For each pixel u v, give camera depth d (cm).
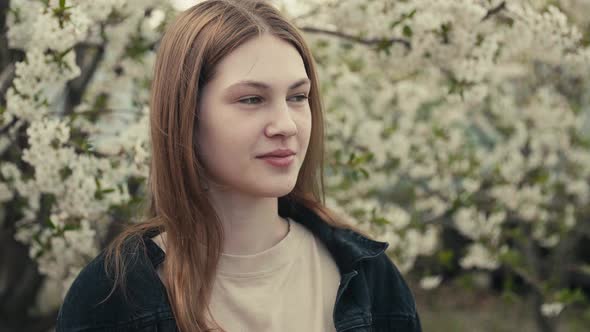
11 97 162
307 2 221
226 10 103
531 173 321
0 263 269
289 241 112
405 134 292
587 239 425
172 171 104
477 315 468
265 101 97
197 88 100
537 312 326
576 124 319
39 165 165
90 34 199
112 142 180
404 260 244
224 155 98
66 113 201
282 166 97
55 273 184
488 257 277
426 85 277
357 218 222
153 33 213
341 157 236
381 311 120
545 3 252
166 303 100
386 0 205
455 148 288
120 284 100
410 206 300
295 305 107
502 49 214
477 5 186
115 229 193
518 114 328
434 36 188
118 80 226
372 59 221
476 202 298
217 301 103
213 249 103
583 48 203
